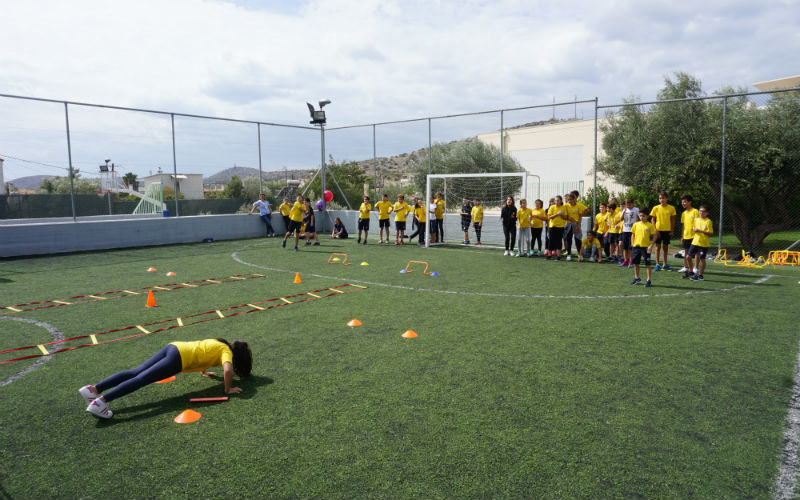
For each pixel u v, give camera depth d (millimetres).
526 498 2543
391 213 18688
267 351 4996
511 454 2982
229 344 4074
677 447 3078
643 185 16062
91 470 2852
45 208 21625
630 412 3570
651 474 2775
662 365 4555
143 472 2826
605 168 19703
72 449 3096
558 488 2633
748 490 2625
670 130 15477
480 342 5273
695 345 5160
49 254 13242
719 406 3682
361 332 5684
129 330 5824
